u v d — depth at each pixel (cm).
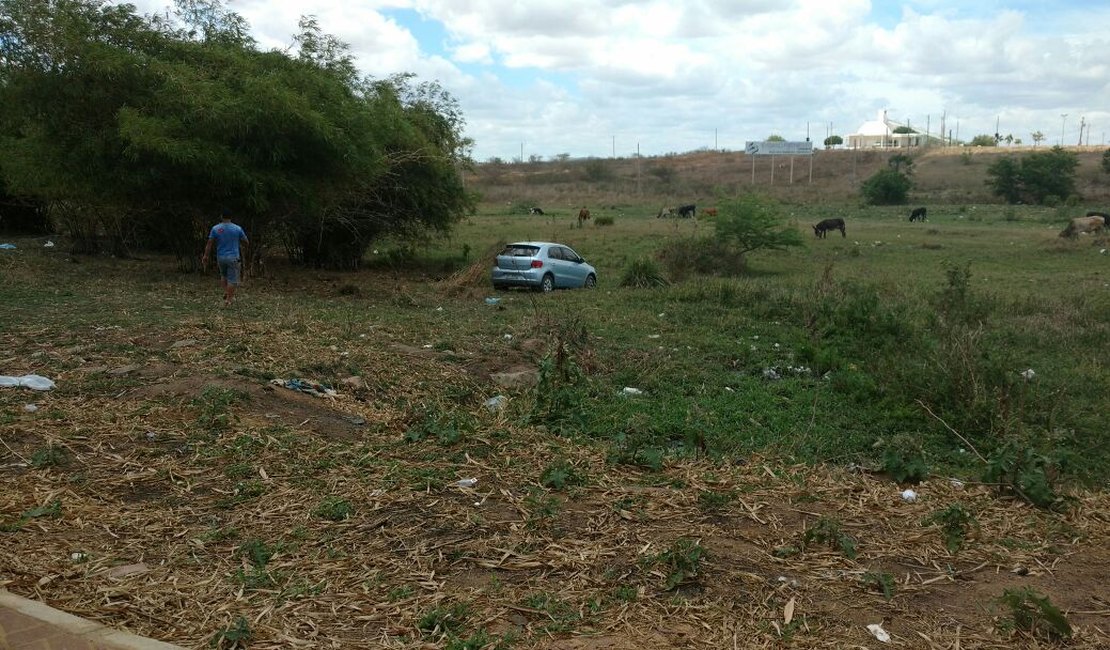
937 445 764
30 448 578
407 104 2425
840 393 928
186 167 1678
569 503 524
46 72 1670
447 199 2395
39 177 1847
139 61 1692
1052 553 478
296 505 506
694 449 662
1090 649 365
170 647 339
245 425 649
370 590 400
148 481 538
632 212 5912
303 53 2048
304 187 1805
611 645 354
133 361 861
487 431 671
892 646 362
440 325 1284
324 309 1414
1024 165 6788
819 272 2377
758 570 433
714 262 2309
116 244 2241
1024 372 1016
